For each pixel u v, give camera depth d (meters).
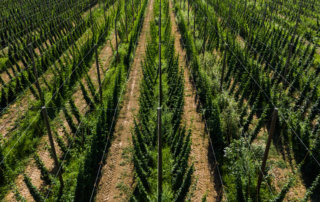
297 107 15.55
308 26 30.14
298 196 10.67
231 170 11.62
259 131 13.17
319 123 13.08
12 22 32.03
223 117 13.90
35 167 12.43
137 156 11.89
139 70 22.09
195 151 13.16
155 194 10.30
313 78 16.83
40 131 14.52
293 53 22.42
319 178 9.68
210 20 30.69
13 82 18.89
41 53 23.97
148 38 28.28
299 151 12.49
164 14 37.47
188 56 23.58
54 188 10.73
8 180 11.40
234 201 10.35
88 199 10.74
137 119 15.68
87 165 11.16
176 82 17.38
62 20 33.34
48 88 18.83
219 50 24.66
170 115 14.80
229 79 18.23
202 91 17.00
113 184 11.54
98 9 41.53
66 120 14.74
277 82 18.44
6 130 14.97
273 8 36.97
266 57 21.14
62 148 12.77
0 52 25.75
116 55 23.23
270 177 11.16
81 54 23.45
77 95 18.55
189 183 10.71
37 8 36.56
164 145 13.30
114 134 14.54
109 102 15.87
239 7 36.88
